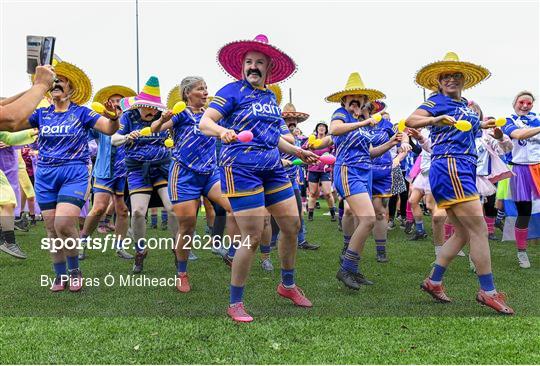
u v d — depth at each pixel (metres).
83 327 3.39
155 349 3.01
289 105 6.86
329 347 3.04
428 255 6.15
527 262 5.48
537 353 2.95
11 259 5.61
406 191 8.91
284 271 4.00
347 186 4.61
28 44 2.78
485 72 4.07
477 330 3.36
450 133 3.95
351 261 4.51
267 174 3.65
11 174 7.22
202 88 4.71
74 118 4.41
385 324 3.49
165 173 5.08
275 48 3.60
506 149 5.43
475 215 3.88
